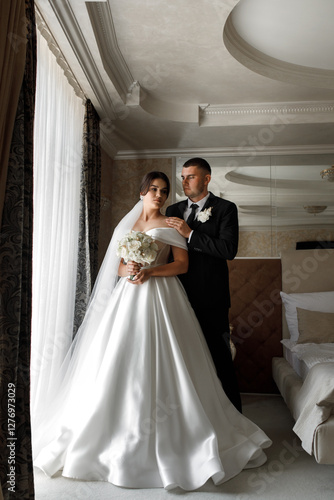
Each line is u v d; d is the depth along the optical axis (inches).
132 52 138.3
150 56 140.7
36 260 108.2
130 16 119.8
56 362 129.1
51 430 106.0
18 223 77.6
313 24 132.3
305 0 120.6
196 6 115.0
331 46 144.6
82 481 92.4
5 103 73.9
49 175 116.8
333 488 92.1
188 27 124.6
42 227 111.4
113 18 120.7
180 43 133.0
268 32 137.2
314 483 94.4
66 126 135.8
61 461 96.8
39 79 109.8
